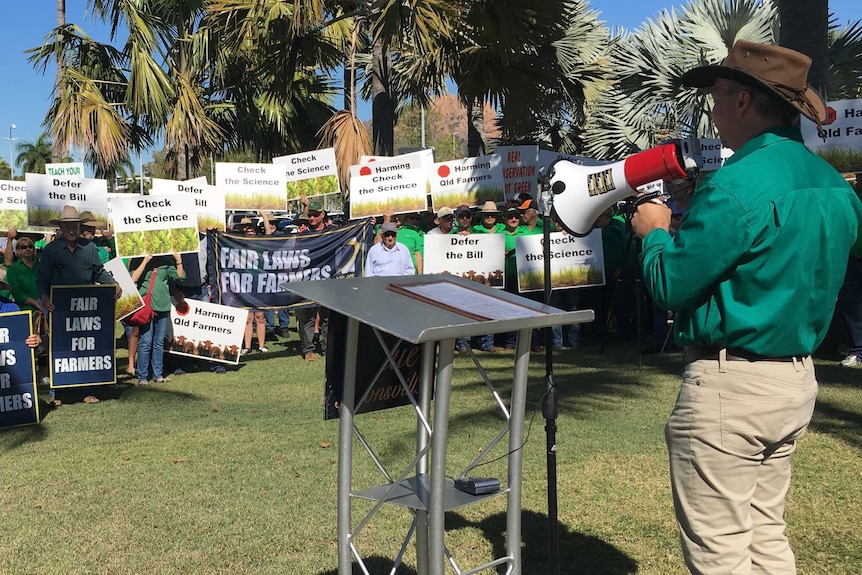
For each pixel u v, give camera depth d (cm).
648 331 1045
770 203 230
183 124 1520
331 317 266
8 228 942
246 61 1555
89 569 382
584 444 569
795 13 784
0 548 408
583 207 289
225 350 936
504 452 554
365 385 279
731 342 237
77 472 537
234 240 1014
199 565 386
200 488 496
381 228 963
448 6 1012
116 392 835
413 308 238
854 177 855
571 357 952
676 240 242
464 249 985
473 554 396
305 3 1080
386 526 433
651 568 374
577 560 384
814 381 251
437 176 1048
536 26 1087
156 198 884
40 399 802
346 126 1241
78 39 1559
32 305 864
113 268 848
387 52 1264
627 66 1622
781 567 259
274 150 1938
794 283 232
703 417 244
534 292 1022
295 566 383
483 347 1017
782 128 248
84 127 1389
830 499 453
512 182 1062
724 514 244
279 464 544
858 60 1441
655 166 265
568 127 1898
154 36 1546
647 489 477
